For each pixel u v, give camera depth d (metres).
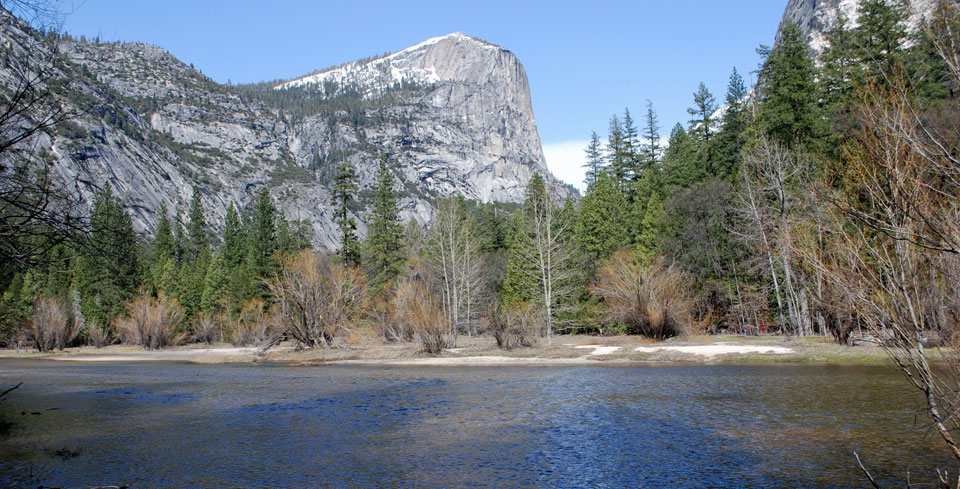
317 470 11.65
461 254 51.91
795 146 35.62
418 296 42.75
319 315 41.94
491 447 13.21
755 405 17.08
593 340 40.72
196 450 13.48
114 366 37.25
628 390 20.77
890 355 6.34
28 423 16.97
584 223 57.28
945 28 5.78
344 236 63.50
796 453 11.94
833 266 6.46
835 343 30.06
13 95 7.82
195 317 73.56
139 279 65.38
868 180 6.05
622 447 12.91
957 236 5.32
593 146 77.81
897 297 6.08
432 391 21.84
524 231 56.16
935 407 5.93
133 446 13.97
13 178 8.02
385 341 44.78
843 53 35.00
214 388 24.17
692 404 17.66
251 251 79.38
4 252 8.11
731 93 58.00
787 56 42.22
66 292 62.41
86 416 17.97
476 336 52.62
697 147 60.66
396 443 13.78
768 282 44.12
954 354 5.93
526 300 52.03
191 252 113.44
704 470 11.06
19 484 11.07
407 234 75.06
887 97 6.02
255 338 56.41
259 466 12.03
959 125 5.74
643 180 61.75
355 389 22.91
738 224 43.59
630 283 38.41
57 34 8.45
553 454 12.49
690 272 45.25
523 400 19.27
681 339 37.25
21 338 54.00
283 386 24.38
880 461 11.21
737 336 39.88
